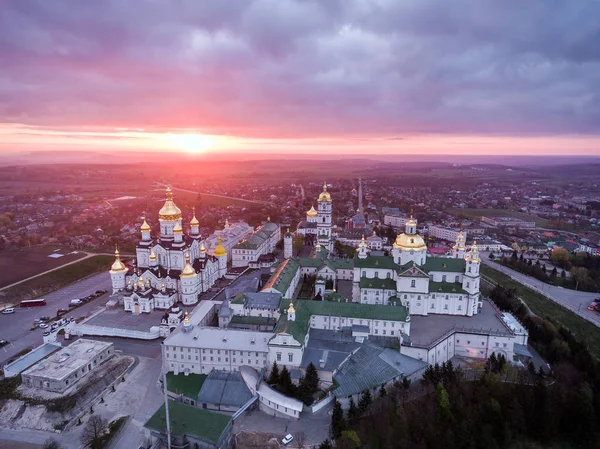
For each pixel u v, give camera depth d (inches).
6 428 5017.2
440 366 6097.4
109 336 7057.1
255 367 5826.8
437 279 7342.5
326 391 5423.2
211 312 7268.7
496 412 4921.3
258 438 4761.3
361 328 6368.1
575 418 5044.3
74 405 5231.3
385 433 4717.0
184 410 4948.3
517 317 7593.5
